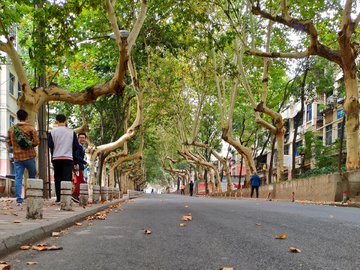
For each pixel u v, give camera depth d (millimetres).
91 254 3771
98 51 17641
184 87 31719
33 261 3424
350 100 13781
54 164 8695
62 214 6641
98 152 17328
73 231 5512
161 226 6105
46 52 11594
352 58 13602
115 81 10750
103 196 12219
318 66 22172
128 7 15273
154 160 61688
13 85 28594
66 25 11531
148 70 18438
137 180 77812
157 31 16812
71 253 3818
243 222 6520
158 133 48750
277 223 6273
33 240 4344
